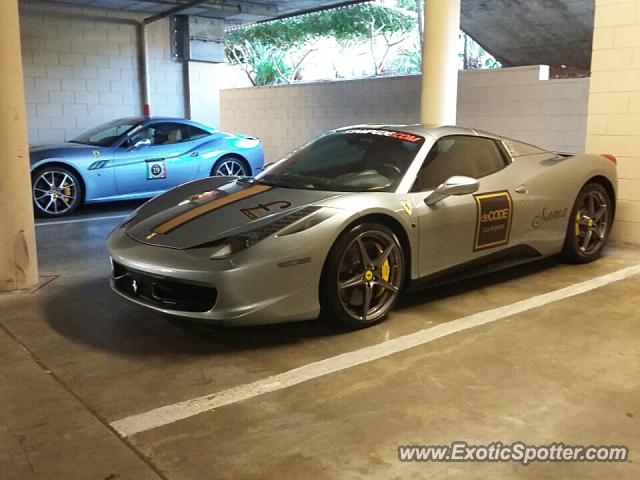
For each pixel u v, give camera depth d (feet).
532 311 13.29
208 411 9.03
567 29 39.96
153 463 7.70
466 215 13.50
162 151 28.22
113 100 37.63
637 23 18.38
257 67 67.51
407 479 7.36
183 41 39.17
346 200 11.75
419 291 14.75
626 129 19.06
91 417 8.87
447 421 8.70
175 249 11.19
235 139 31.14
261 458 7.79
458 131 14.60
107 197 26.89
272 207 12.09
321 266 11.17
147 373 10.36
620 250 18.94
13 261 14.96
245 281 10.50
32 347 11.52
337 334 11.98
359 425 8.59
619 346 11.37
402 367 10.47
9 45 14.15
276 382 9.96
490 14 40.63
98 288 15.25
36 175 25.00
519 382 9.91
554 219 15.80
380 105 34.53
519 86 27.73
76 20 35.55
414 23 60.64
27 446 8.11
